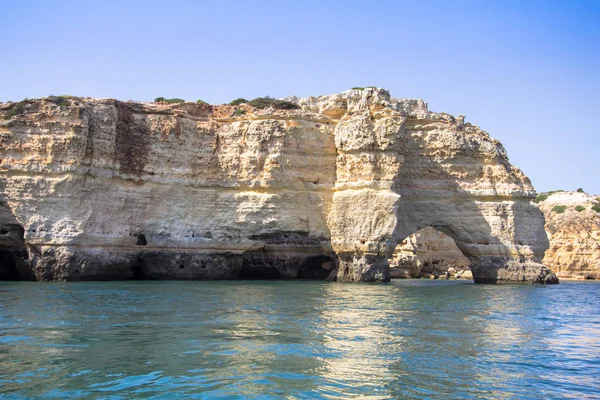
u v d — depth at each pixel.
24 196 40.41
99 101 44.00
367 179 46.16
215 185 47.41
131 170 45.12
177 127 46.78
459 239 49.31
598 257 73.25
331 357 16.52
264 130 47.62
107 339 18.20
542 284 47.69
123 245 43.53
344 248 46.34
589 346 19.28
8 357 15.69
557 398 13.43
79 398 12.60
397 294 35.16
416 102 56.75
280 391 13.38
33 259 40.06
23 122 41.47
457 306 29.33
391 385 14.02
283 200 47.09
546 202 93.00
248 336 19.17
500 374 15.31
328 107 50.59
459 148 49.12
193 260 45.75
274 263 49.94
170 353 16.53
